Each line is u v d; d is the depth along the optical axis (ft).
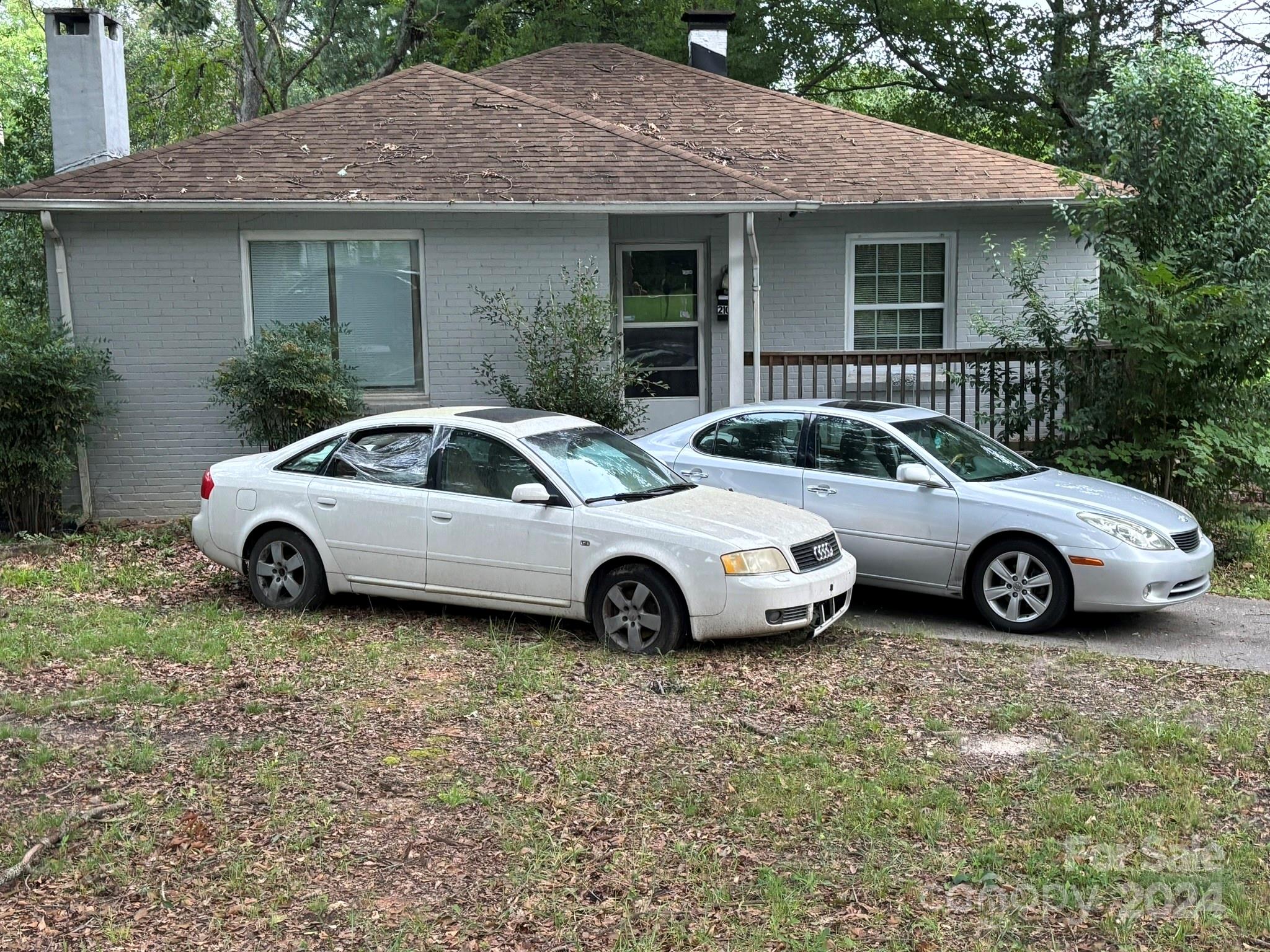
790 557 23.21
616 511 23.65
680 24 84.64
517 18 89.51
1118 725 19.22
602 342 37.60
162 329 38.40
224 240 38.24
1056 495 26.61
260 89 82.12
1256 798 16.34
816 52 87.25
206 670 21.62
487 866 14.03
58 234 37.42
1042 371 38.81
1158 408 35.53
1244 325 33.17
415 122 42.16
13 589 28.78
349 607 26.94
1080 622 27.37
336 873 13.82
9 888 13.30
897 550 27.30
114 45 44.14
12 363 34.58
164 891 13.30
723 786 16.47
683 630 23.12
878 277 44.75
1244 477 36.11
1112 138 36.73
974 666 22.97
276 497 26.53
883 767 17.26
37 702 19.31
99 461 38.78
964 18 83.25
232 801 15.71
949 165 44.91
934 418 29.76
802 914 12.99
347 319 39.40
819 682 21.49
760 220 44.55
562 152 40.32
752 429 29.96
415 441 25.80
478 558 24.48
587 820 15.30
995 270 38.86
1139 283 34.17
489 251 38.93
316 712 19.27
